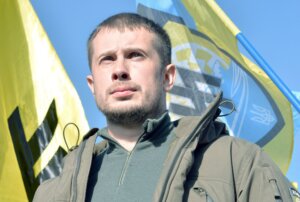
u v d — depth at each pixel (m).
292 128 7.27
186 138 2.73
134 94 2.95
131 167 2.85
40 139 6.66
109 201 2.74
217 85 7.36
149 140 2.93
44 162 6.52
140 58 3.05
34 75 7.04
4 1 7.34
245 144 2.82
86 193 2.85
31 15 7.33
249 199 2.60
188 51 7.49
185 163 2.63
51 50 7.13
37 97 6.93
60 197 2.83
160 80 3.08
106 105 2.97
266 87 7.40
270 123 7.32
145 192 2.71
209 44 7.45
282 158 7.23
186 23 7.58
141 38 3.10
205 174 2.67
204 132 2.79
